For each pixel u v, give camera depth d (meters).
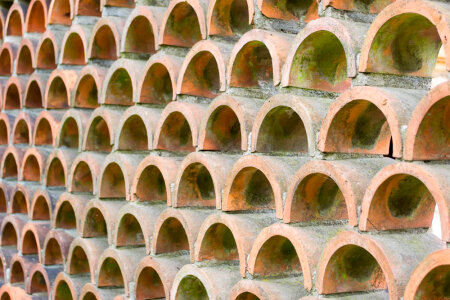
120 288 2.48
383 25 1.33
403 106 1.28
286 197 1.55
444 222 1.14
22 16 3.48
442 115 1.23
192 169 1.98
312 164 1.47
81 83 2.76
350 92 1.38
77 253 2.69
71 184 2.72
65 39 2.90
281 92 1.63
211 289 1.78
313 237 1.51
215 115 1.89
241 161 1.71
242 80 1.83
